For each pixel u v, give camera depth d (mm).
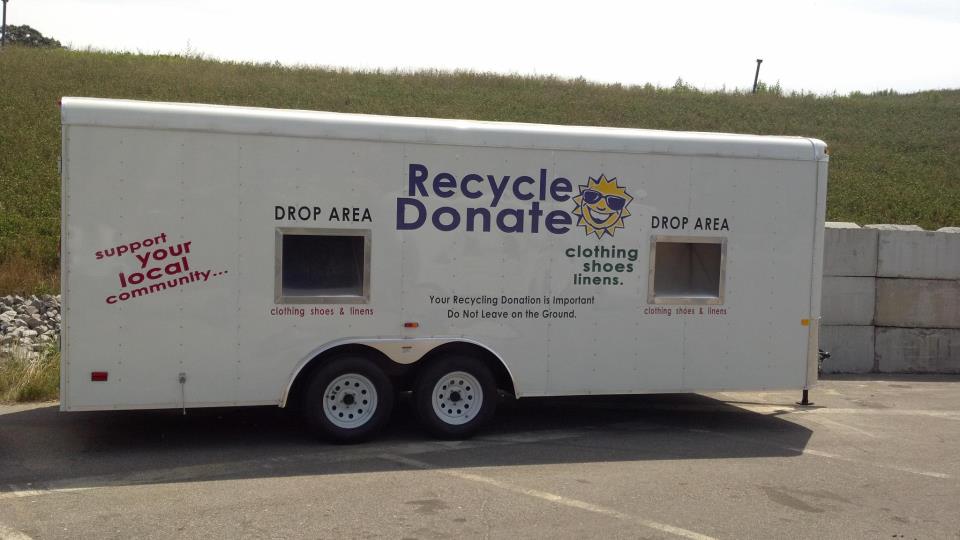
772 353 8398
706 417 8961
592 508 5875
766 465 7133
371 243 7309
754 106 33781
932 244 11797
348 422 7445
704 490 6375
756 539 5367
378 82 32062
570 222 7785
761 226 8297
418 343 7469
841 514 5898
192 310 6949
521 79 34594
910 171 24422
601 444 7715
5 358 9820
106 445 7309
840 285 11719
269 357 7137
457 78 33781
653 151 7961
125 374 6848
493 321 7648
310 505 5801
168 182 6836
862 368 11844
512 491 6219
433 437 7723
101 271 6746
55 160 19016
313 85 30344
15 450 7105
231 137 6949
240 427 8031
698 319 8172
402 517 5598
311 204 7152
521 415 8883
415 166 7375
